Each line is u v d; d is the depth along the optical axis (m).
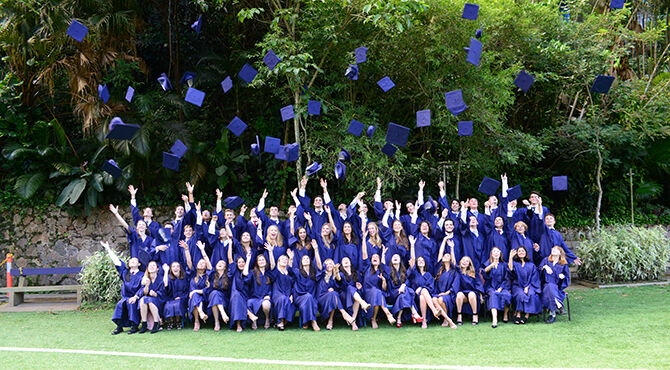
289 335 6.12
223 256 6.99
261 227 7.37
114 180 9.91
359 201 7.57
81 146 10.24
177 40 10.80
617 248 9.45
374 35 8.82
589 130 10.23
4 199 9.76
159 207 10.32
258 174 11.05
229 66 10.71
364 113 9.72
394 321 6.43
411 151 10.82
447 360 4.84
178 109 10.83
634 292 8.55
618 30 10.54
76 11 9.15
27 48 9.13
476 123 9.57
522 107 11.87
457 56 8.80
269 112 10.88
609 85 6.44
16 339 6.08
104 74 10.32
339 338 5.92
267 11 10.45
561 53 10.00
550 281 6.63
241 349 5.43
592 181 12.16
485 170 10.41
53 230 9.87
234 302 6.43
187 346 5.61
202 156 10.16
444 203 7.77
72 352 5.38
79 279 8.66
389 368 4.60
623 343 5.33
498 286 6.72
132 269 6.71
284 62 8.12
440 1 8.22
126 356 5.19
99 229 10.01
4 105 9.60
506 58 9.72
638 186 12.38
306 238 7.12
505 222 7.40
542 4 10.04
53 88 9.75
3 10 8.79
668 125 10.52
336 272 6.58
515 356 4.95
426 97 9.65
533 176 12.23
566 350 5.12
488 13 8.47
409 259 7.15
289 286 6.67
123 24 9.38
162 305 6.55
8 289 8.45
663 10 12.35
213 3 10.40
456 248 7.27
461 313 6.74
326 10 8.45
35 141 9.80
